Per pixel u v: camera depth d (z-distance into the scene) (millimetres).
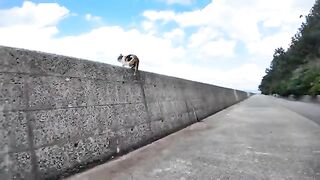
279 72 78500
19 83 3861
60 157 4289
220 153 5617
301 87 34500
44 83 4262
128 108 6543
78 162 4625
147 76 8047
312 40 52219
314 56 46531
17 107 3768
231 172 4340
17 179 3570
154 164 4941
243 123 10688
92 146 5027
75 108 4805
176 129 9461
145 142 6969
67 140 4492
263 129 8812
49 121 4223
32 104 3998
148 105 7684
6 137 3545
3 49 3740
